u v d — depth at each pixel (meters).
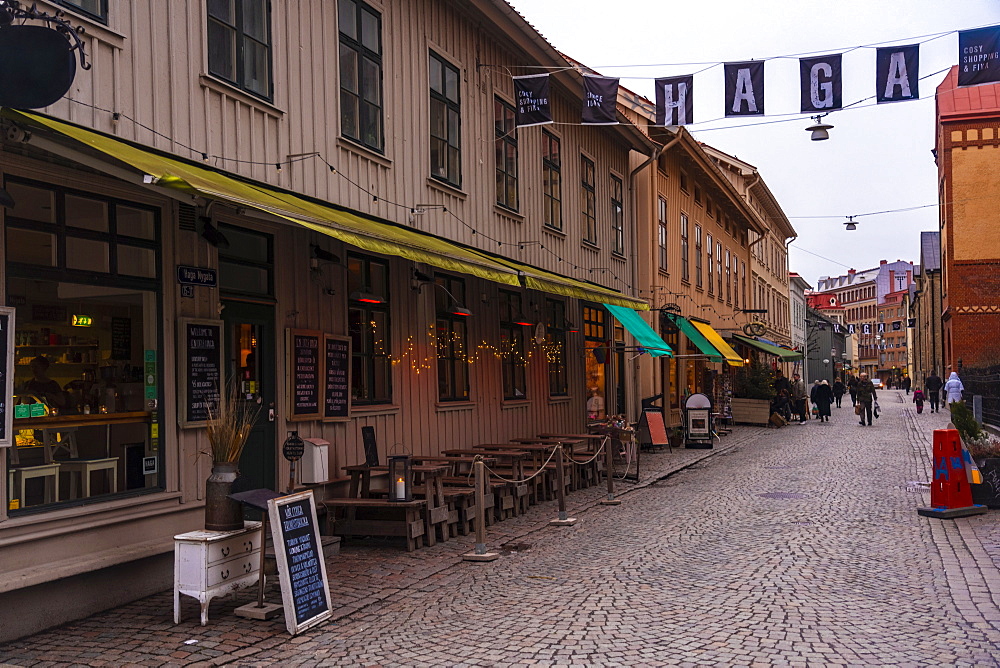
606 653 5.73
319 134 9.79
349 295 10.49
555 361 17.34
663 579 7.91
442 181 12.55
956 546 9.20
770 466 17.64
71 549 6.59
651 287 23.48
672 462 18.56
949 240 35.56
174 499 7.63
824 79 10.80
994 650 5.68
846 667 5.38
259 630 6.29
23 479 6.34
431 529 9.52
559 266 17.39
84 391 6.91
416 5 12.12
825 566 8.35
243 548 6.77
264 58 8.99
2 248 6.22
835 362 94.12
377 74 11.12
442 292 12.81
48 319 6.66
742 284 39.47
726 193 32.50
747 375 32.19
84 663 5.56
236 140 8.45
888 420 33.59
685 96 11.41
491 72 14.48
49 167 6.55
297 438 7.52
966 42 10.17
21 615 6.13
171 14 7.68
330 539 9.07
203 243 8.05
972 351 35.00
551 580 7.93
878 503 12.36
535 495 12.67
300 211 7.25
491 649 5.87
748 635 6.09
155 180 5.66
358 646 5.96
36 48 5.48
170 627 6.35
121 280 7.22
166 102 7.58
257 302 8.83
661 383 25.12
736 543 9.60
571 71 16.45
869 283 142.88
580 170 18.80
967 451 11.62
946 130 35.62
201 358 7.93
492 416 14.30
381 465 10.69
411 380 11.75
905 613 6.63
